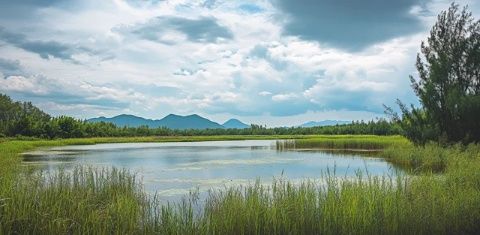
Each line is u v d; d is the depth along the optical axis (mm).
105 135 112250
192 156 45812
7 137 85125
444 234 12133
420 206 12789
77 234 10953
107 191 16328
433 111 34969
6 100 144500
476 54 33594
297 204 12289
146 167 33000
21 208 11281
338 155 45719
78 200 12828
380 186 15203
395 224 11727
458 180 16609
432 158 28750
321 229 11594
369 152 50906
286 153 50031
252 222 11508
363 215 11734
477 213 12875
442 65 34156
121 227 11297
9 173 16547
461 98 32031
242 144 80688
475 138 32562
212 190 20656
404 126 37844
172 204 16797
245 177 26156
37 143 71312
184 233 11047
